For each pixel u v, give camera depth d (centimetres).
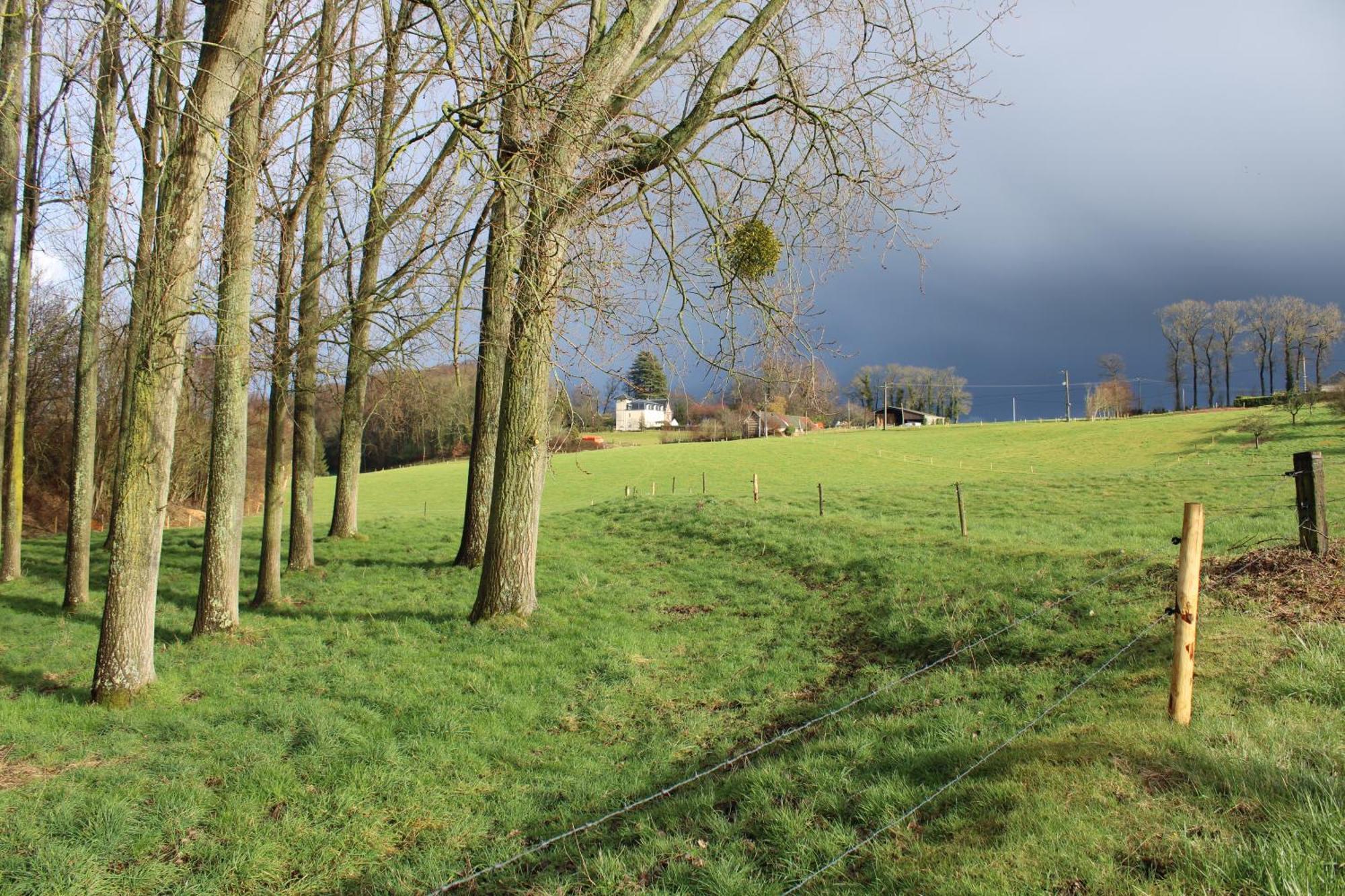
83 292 1638
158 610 1457
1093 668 742
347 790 641
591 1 1157
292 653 1092
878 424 11962
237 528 1248
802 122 1205
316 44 1257
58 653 1165
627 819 580
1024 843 400
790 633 1116
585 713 845
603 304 915
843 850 462
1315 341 9781
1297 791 398
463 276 884
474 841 572
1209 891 331
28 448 3538
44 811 588
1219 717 519
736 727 788
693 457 6131
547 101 844
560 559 1727
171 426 936
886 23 1159
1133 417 8081
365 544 2072
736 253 1058
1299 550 877
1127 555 1116
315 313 1549
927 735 642
